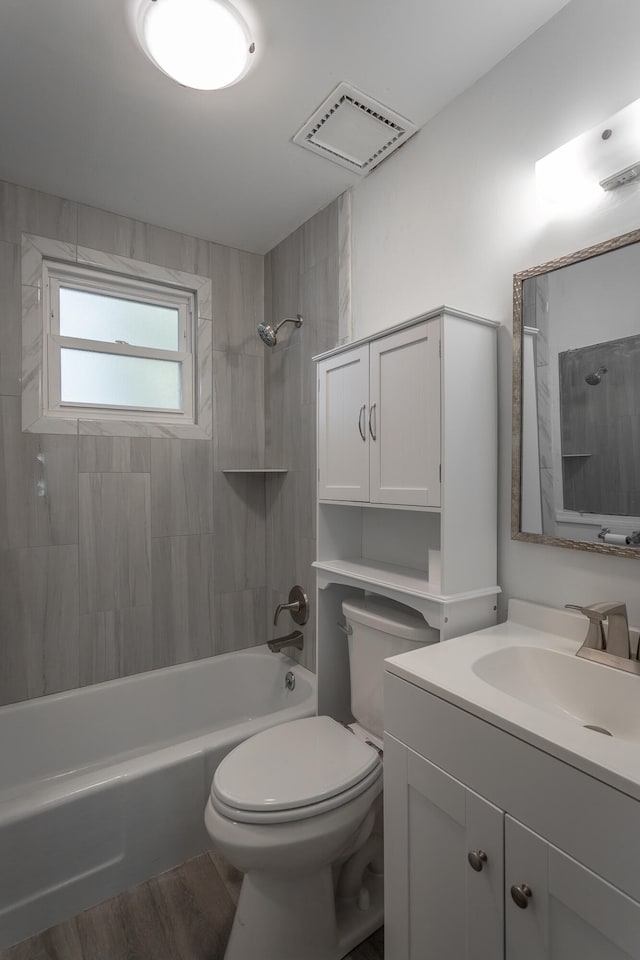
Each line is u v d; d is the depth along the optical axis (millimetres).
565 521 1281
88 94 1531
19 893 1380
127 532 2289
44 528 2090
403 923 1116
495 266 1473
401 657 1169
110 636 2240
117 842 1534
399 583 1510
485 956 913
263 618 2695
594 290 1216
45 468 2092
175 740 2305
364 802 1314
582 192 1245
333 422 1798
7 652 2010
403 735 1112
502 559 1464
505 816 870
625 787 689
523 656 1226
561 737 800
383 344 1550
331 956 1309
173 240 2420
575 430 1258
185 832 1657
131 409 2354
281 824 1208
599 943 728
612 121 1132
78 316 2262
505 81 1436
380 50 1393
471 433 1396
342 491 1741
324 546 1897
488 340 1443
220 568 2557
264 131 1713
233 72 1357
